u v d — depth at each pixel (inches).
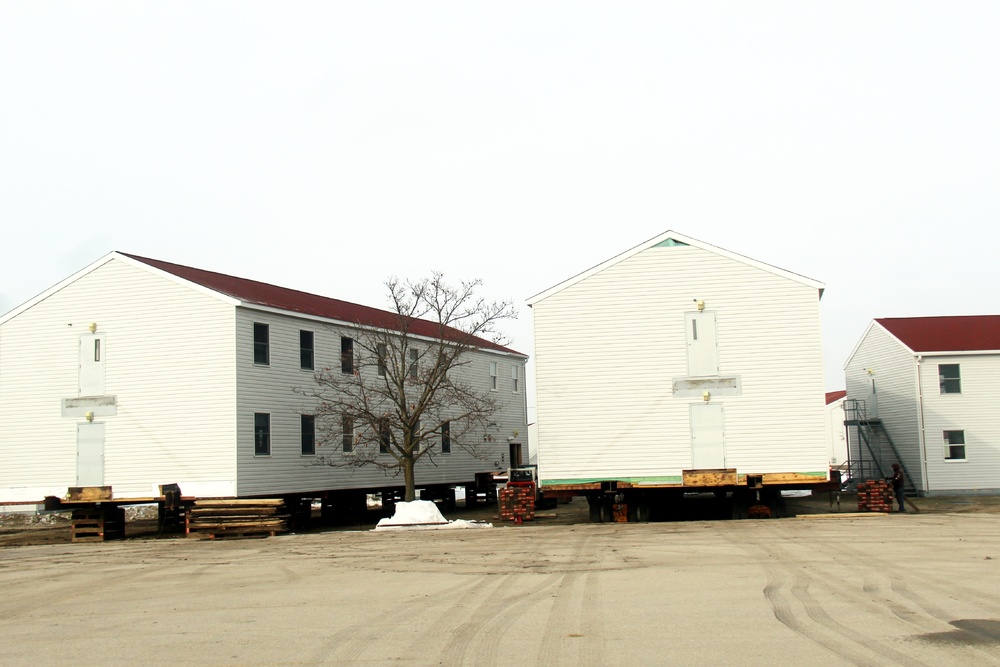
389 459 1660.9
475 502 1929.1
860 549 807.7
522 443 2112.5
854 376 2055.9
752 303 1243.2
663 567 722.2
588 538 997.2
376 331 1518.2
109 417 1353.3
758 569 690.8
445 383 1523.1
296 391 1424.7
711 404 1239.5
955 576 632.4
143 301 1353.3
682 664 394.3
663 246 1268.5
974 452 1676.9
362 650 447.8
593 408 1259.8
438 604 577.0
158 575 800.9
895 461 1792.6
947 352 1694.1
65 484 1364.4
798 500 1662.2
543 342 1278.3
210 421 1295.5
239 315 1309.1
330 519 1546.5
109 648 478.6
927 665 380.5
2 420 1408.7
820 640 432.1
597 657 413.7
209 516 1218.0
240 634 502.0
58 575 829.8
